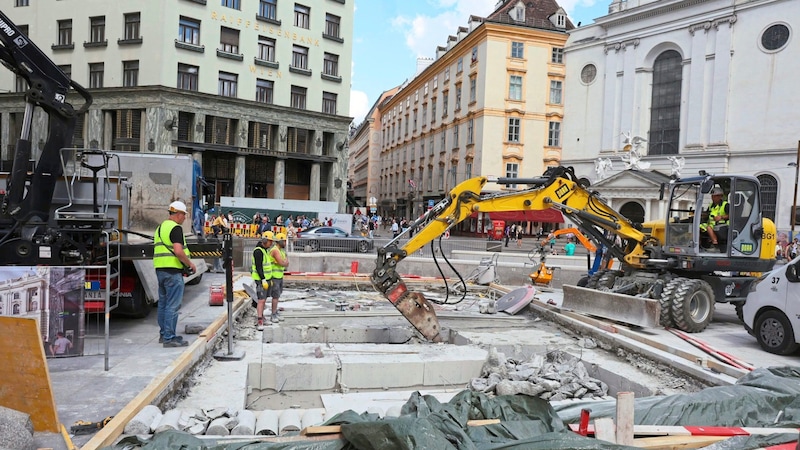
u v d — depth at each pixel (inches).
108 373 234.2
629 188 1432.1
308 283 624.7
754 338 386.3
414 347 370.9
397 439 150.0
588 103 1683.1
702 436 178.4
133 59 1251.2
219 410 207.3
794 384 226.2
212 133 1318.9
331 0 1493.6
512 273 674.2
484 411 194.7
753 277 443.8
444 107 2015.3
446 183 1978.3
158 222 507.5
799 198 1279.5
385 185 2923.2
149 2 1235.2
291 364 315.9
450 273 685.9
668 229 438.6
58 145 277.1
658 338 366.9
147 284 334.6
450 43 2145.7
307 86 1462.8
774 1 1302.9
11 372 170.6
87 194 319.6
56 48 1306.6
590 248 566.9
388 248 358.6
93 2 1275.8
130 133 1262.3
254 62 1368.1
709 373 281.6
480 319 465.4
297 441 163.6
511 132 1708.9
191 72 1288.1
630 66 1574.8
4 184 330.6
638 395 296.2
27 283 224.7
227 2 1320.1
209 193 639.1
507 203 383.2
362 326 422.6
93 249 266.2
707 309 403.5
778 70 1305.4
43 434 167.9
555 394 287.6
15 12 1334.9
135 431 175.6
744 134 1358.3
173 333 284.5
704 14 1418.6
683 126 1469.0
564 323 433.7
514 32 1685.5
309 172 1523.1
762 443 172.9
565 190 403.2
